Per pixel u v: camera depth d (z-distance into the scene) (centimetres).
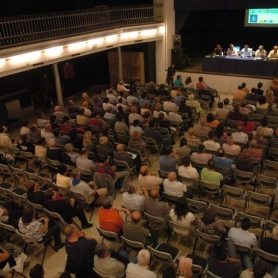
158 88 1311
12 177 830
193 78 1521
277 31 1817
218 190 614
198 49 2016
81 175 704
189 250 552
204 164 680
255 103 1072
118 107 954
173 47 1575
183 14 1523
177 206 509
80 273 451
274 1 1297
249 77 1380
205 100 1184
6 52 934
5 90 1366
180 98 1073
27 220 515
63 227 571
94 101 1103
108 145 806
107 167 658
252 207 659
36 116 1313
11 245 504
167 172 657
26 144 819
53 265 546
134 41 1430
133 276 404
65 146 725
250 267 438
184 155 721
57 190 652
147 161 851
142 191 620
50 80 1560
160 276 500
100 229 507
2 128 880
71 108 1066
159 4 1487
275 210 641
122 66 1619
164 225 531
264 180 640
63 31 1226
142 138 839
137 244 469
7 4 1303
